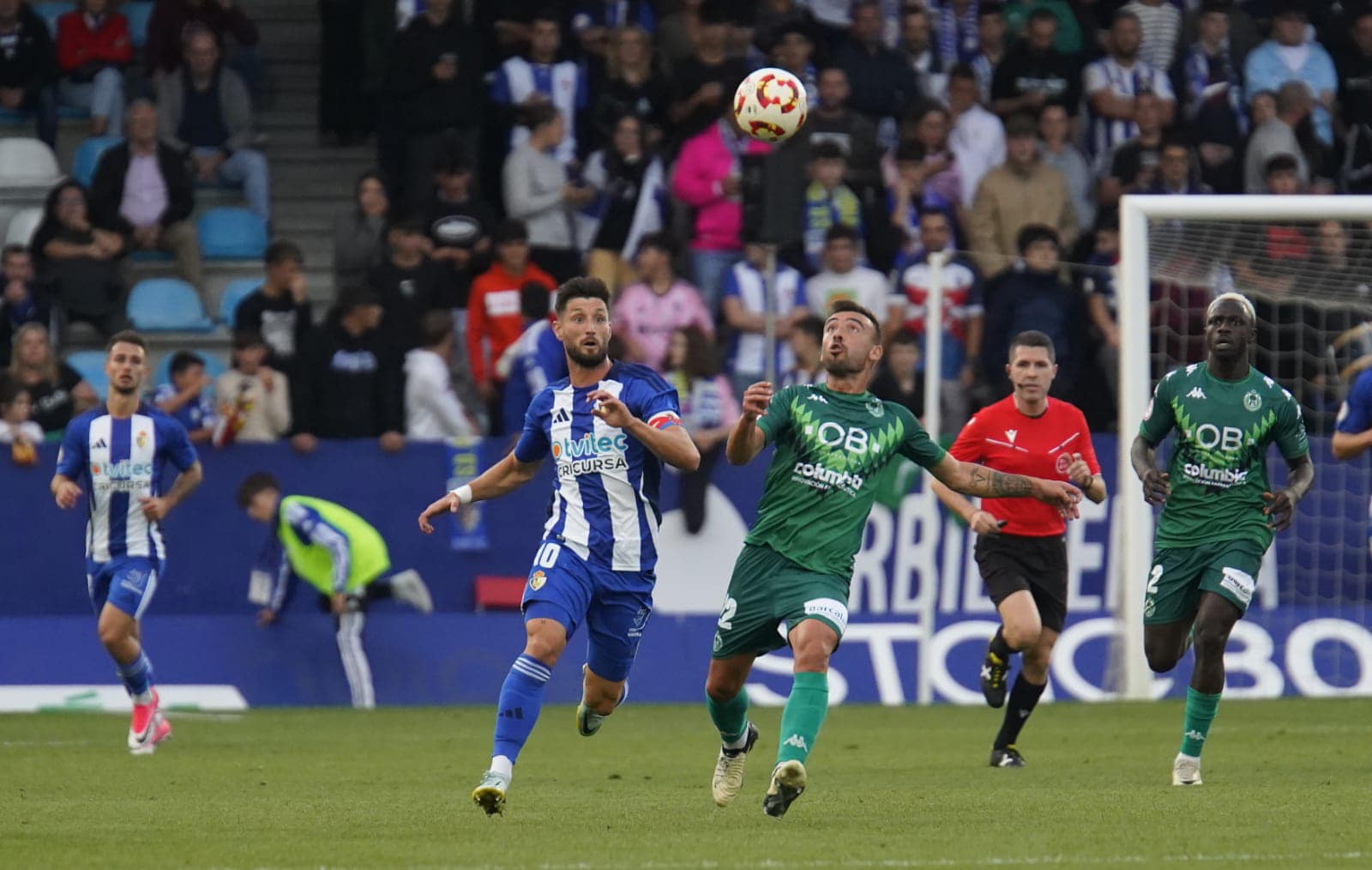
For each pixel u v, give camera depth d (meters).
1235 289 54.31
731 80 57.22
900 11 61.62
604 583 24.92
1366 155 63.03
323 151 68.62
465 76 58.41
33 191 63.75
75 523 51.75
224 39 64.62
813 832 23.50
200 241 63.19
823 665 23.88
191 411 53.09
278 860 20.91
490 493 26.14
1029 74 60.62
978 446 35.12
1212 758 35.41
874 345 25.25
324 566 50.22
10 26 63.75
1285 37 62.72
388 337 52.94
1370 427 39.53
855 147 57.28
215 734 42.25
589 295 25.14
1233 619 29.23
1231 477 29.34
